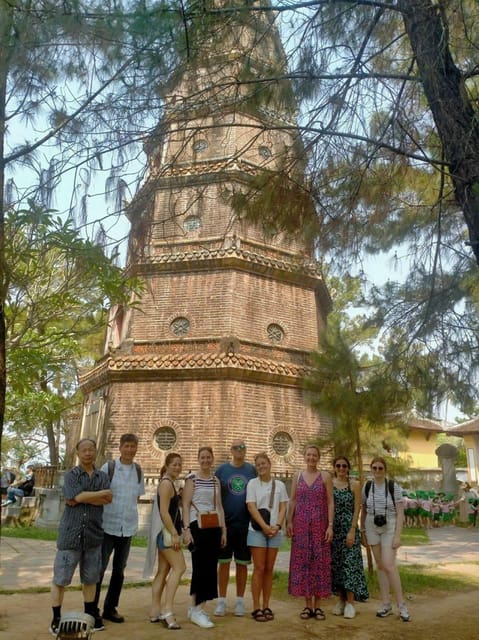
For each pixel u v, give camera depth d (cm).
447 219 878
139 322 1808
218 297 1762
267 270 1831
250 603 790
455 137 570
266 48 623
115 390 1723
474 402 845
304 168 690
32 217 596
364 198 714
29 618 666
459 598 861
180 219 1808
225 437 1594
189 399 1658
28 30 507
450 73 589
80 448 642
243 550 722
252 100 636
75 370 2327
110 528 672
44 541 1412
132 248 661
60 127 575
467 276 827
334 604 800
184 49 552
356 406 924
